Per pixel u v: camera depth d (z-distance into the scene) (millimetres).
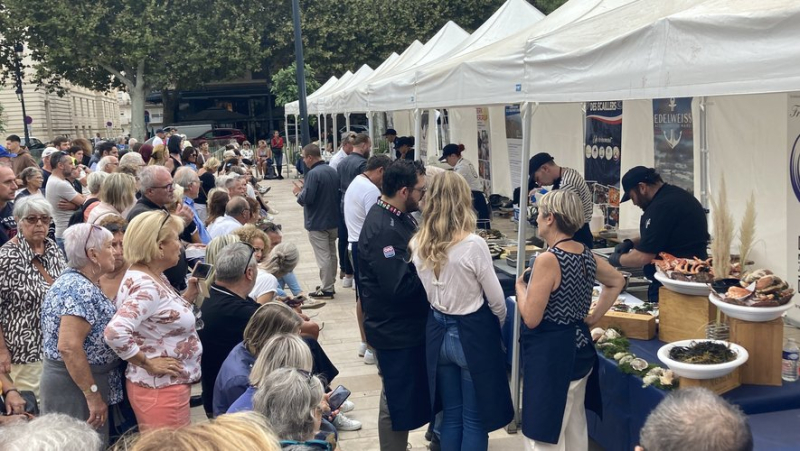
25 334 3957
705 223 4508
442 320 3525
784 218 5570
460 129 13711
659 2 3574
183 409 3451
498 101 4641
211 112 42125
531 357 3381
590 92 3604
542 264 3271
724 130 6266
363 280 3811
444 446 3650
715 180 6449
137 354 3273
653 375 3496
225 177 7457
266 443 1336
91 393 3330
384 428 3896
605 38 3518
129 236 3375
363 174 6426
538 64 4078
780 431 3123
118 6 30781
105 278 3779
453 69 5348
